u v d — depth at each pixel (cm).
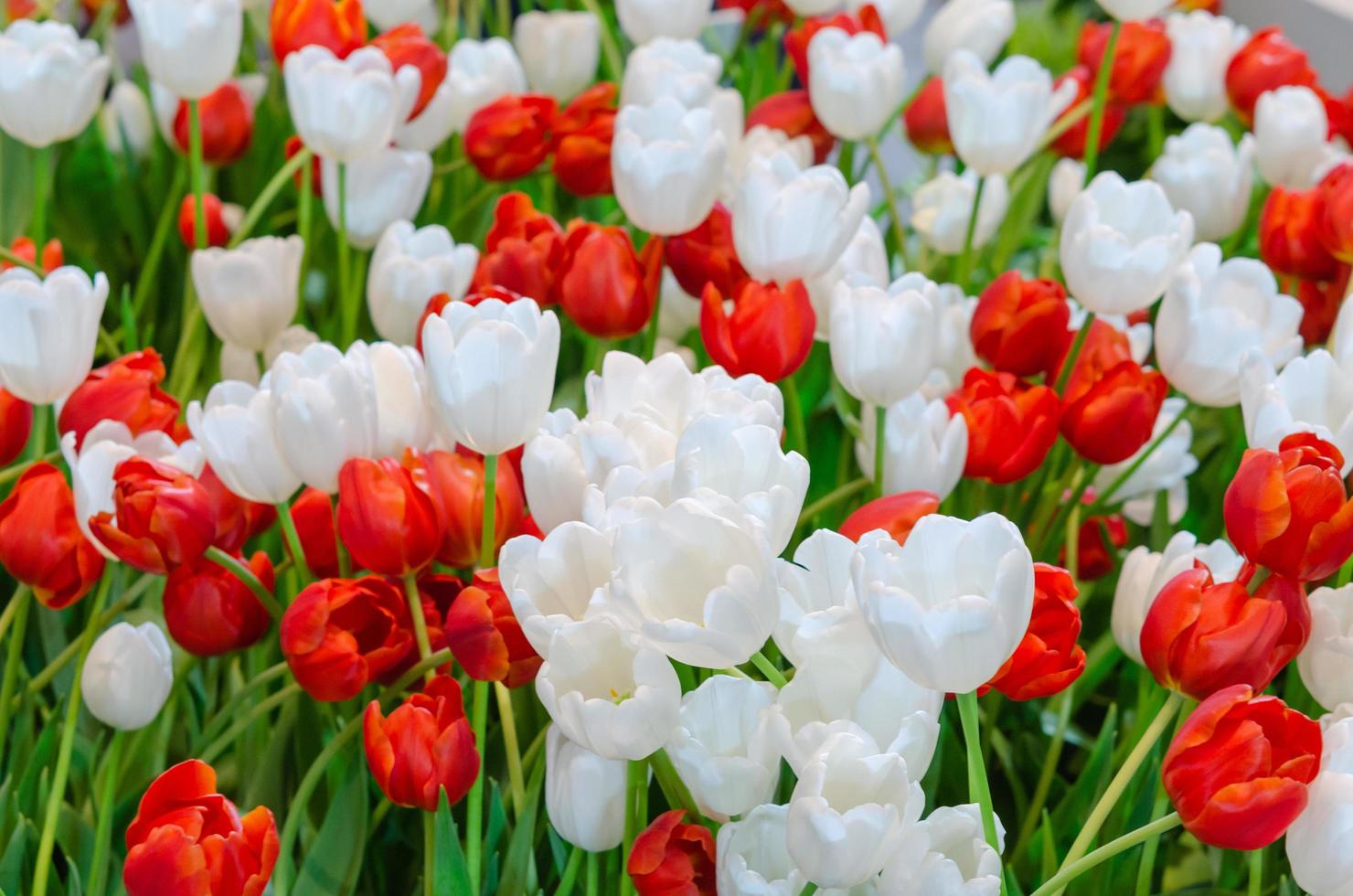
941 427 164
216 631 157
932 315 162
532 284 174
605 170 192
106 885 163
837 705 142
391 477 151
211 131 202
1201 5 272
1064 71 308
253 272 178
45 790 162
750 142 196
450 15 253
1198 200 196
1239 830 141
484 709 151
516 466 162
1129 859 161
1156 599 148
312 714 166
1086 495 182
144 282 202
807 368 189
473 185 230
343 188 184
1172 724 161
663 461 148
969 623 136
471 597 148
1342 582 163
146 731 168
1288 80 205
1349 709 148
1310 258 185
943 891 138
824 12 223
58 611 176
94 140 234
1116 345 174
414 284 178
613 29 279
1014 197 223
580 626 140
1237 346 168
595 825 147
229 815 144
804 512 171
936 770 164
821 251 168
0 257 175
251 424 155
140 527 153
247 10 252
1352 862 142
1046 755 174
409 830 166
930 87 211
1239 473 148
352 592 152
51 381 160
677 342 198
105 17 258
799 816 136
